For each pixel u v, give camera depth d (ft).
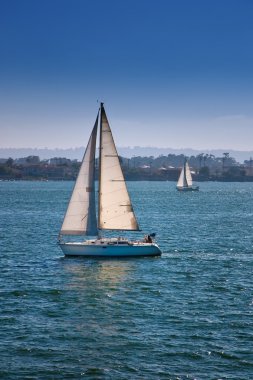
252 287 237.04
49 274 258.37
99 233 296.92
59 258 300.20
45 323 184.14
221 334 174.70
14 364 151.84
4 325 181.57
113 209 296.92
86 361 154.40
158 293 224.12
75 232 295.48
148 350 161.89
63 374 146.41
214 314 195.42
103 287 233.35
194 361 154.71
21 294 221.05
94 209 295.07
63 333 174.70
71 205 294.87
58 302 209.26
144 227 489.67
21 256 312.29
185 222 536.01
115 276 254.06
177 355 158.61
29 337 171.01
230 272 269.64
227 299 216.13
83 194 293.84
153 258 301.63
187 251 337.31
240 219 575.38
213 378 144.66
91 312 196.54
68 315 192.95
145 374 146.92
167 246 359.05
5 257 308.81
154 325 182.91
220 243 377.50
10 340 168.45
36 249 342.03
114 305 205.67
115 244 296.10
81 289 229.45
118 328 179.63
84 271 264.72
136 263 286.25
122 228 298.56
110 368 150.10
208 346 164.96
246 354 159.43
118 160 295.48
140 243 302.86
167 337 171.83
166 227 487.61
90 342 167.53
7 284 238.27
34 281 244.22
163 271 267.18
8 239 391.86
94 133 293.43
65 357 156.66
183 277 255.29
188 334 174.60
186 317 191.52
